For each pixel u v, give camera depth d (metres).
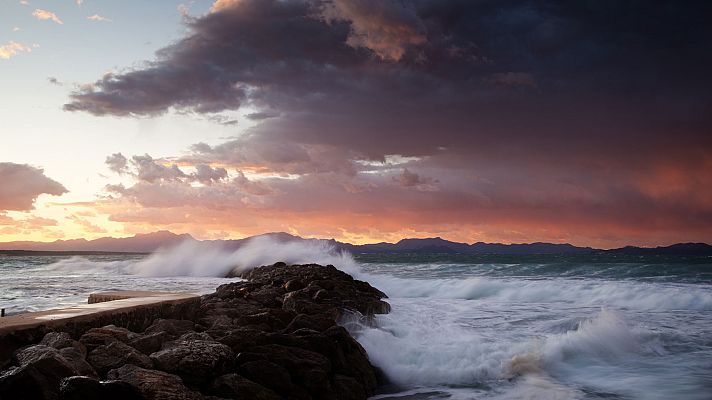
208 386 7.96
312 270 25.56
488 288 25.41
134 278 38.00
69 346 7.78
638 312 18.88
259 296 16.75
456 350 12.15
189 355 8.05
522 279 29.66
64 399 6.08
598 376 10.91
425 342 12.95
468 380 10.87
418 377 11.00
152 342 8.87
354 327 13.94
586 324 13.91
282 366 8.89
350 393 9.41
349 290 18.80
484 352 12.08
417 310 19.12
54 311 9.54
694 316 17.77
